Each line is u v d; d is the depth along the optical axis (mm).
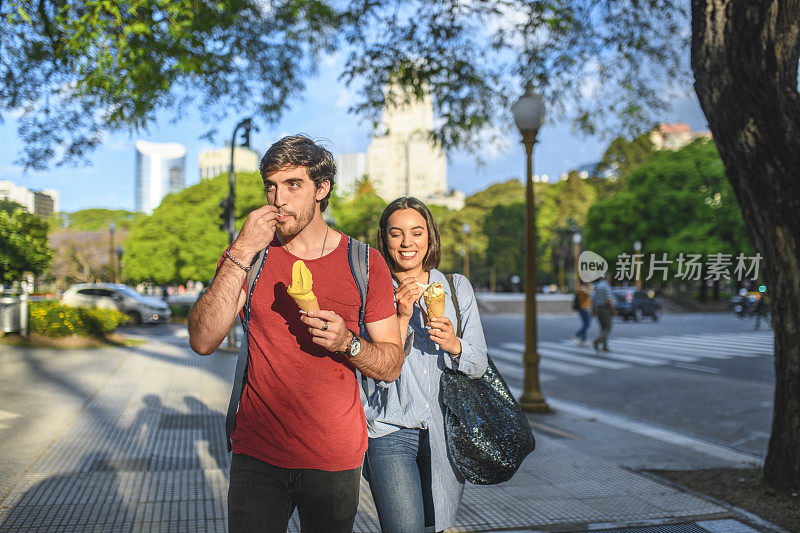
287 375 1762
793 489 4121
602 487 4391
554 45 7008
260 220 1679
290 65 7031
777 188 3920
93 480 4078
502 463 2336
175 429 5730
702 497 4152
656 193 40125
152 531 3238
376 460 2244
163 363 10672
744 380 10539
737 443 6207
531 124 7426
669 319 29031
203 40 5500
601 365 12492
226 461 4652
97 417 6098
